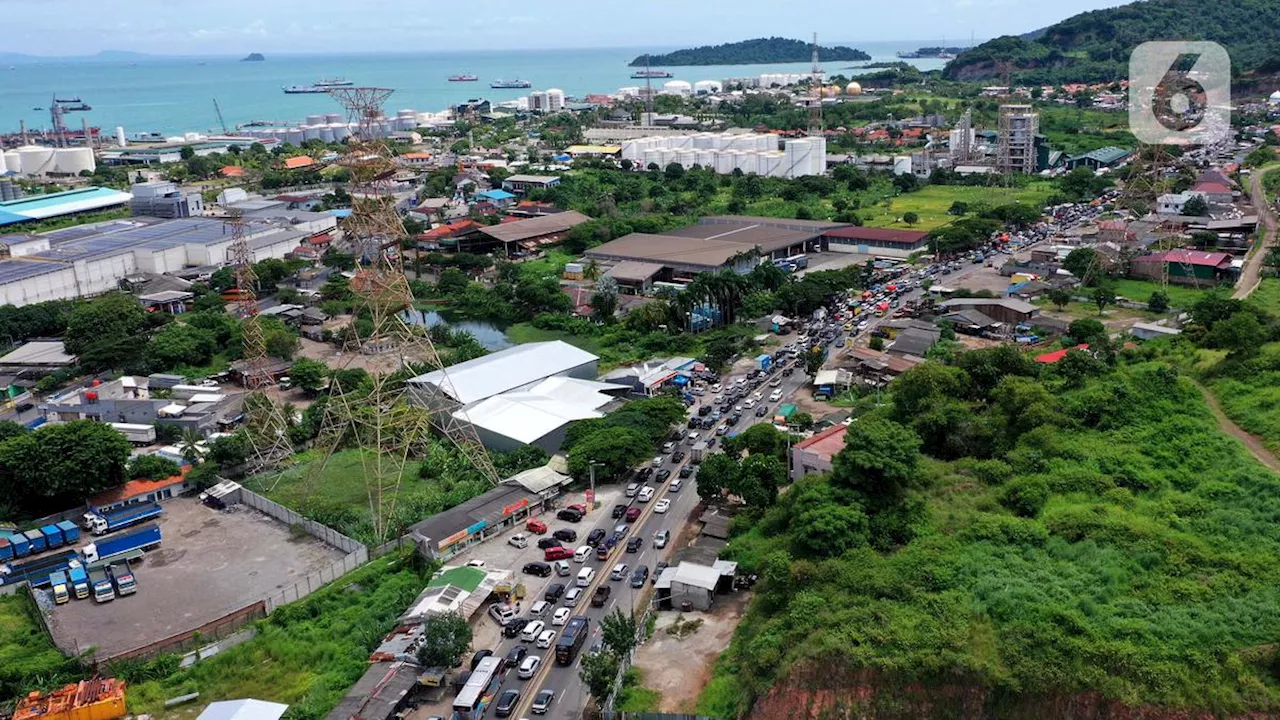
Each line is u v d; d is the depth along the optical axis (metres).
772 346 195.12
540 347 182.00
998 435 124.06
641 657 96.06
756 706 85.25
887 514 107.12
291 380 178.25
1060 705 78.31
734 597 106.94
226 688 94.00
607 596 107.19
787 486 128.50
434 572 113.06
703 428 153.88
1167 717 75.19
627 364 192.00
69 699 89.56
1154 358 148.50
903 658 82.69
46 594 111.56
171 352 191.75
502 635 101.38
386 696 88.75
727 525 119.19
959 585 93.19
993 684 80.25
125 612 107.31
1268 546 92.44
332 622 104.44
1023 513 106.75
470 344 198.62
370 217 133.88
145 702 91.56
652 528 122.69
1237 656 77.88
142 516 130.38
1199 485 106.25
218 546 123.00
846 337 196.12
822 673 84.06
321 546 122.62
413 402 153.75
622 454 134.38
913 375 136.62
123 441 137.12
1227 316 155.50
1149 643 80.69
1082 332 174.12
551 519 126.62
